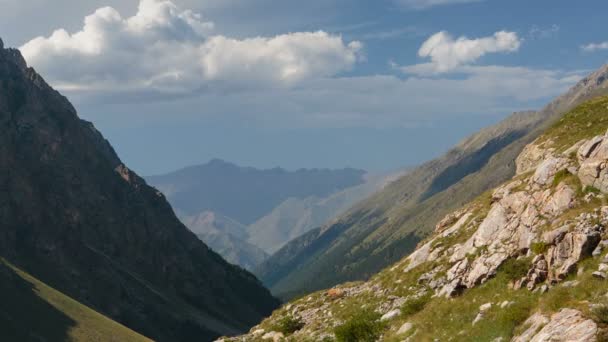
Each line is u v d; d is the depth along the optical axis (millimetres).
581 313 28906
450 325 42188
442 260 57344
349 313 61156
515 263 42688
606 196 40469
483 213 60969
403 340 44625
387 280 63781
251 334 73750
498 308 39656
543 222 44438
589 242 37219
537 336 29875
